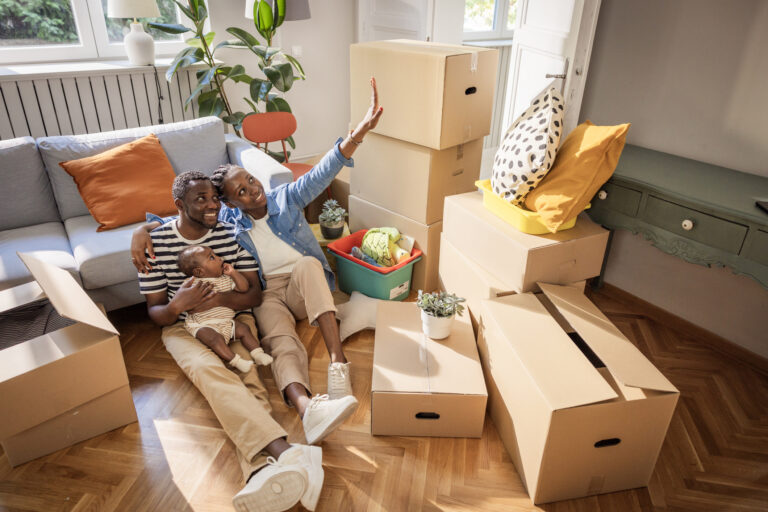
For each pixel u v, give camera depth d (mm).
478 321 2168
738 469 1726
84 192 2367
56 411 1646
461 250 2264
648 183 1999
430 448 1776
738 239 1786
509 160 1973
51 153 2404
